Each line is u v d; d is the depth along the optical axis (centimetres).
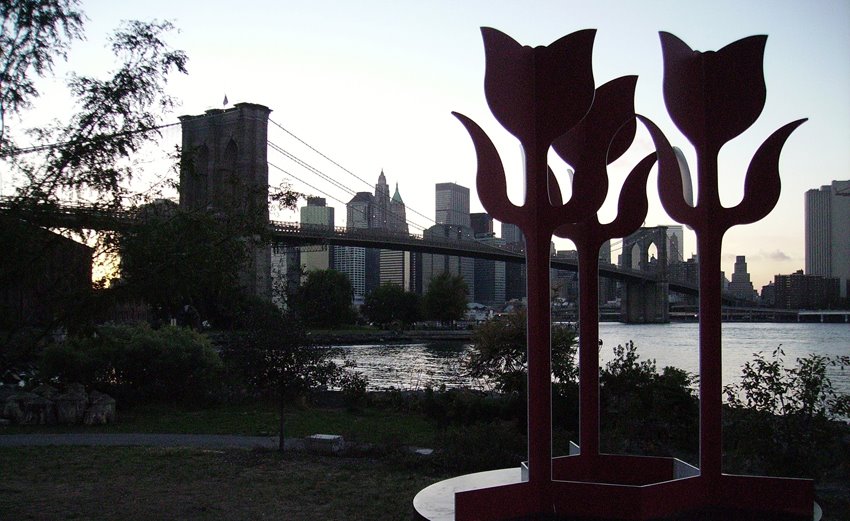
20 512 922
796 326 11875
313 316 1759
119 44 859
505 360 2139
